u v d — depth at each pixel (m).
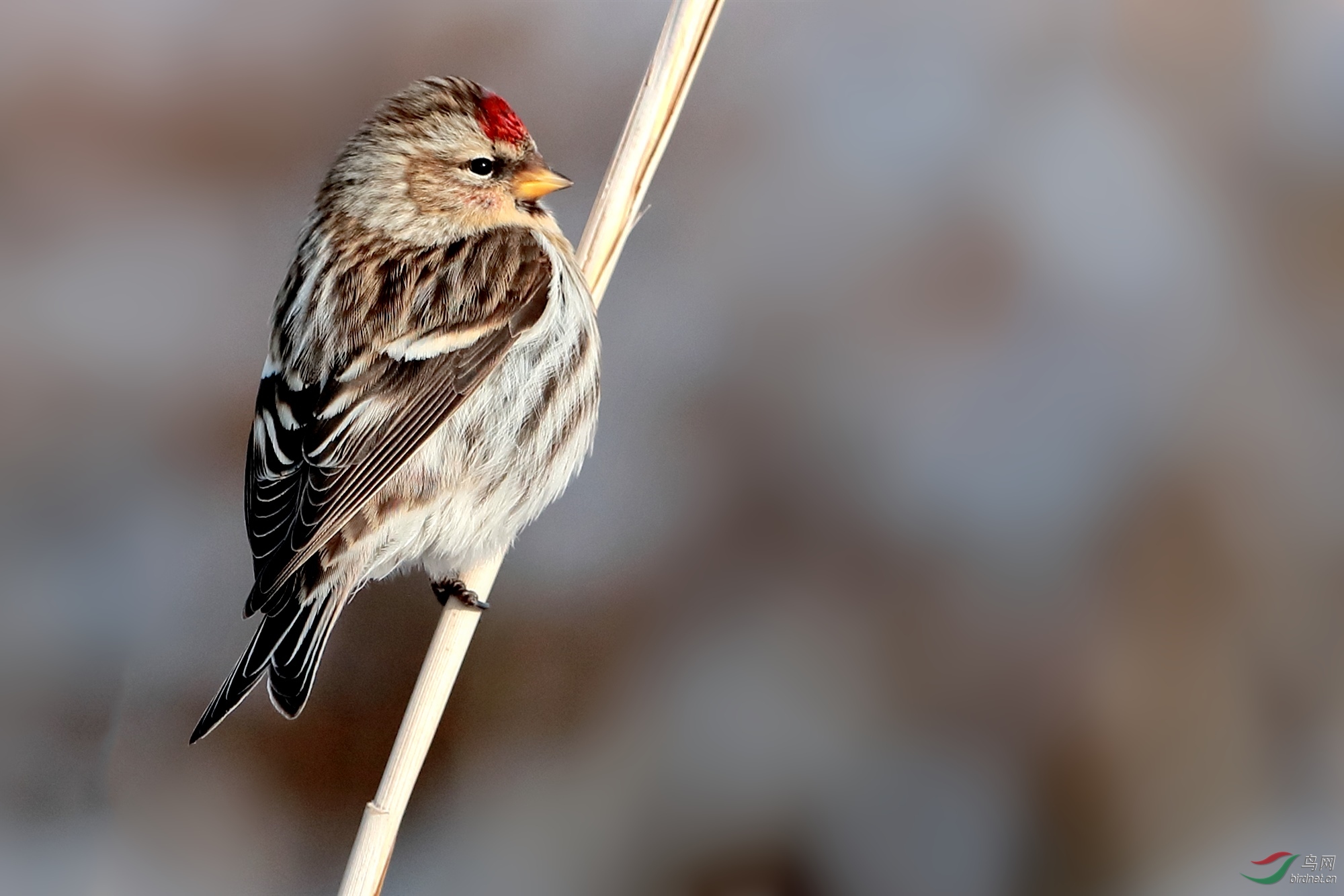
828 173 10.27
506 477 7.23
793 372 9.71
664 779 8.81
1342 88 10.32
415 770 6.32
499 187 7.57
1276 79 10.40
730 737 8.81
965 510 9.23
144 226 10.30
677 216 10.21
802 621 9.14
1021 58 10.70
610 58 10.71
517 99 10.52
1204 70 10.43
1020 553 9.07
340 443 6.87
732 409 9.70
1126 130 10.24
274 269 10.31
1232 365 9.43
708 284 10.00
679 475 9.58
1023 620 8.85
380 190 7.48
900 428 9.51
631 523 9.52
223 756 9.11
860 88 10.59
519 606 9.30
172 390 9.98
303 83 10.55
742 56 10.73
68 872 8.64
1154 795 8.46
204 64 10.56
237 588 9.56
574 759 8.99
